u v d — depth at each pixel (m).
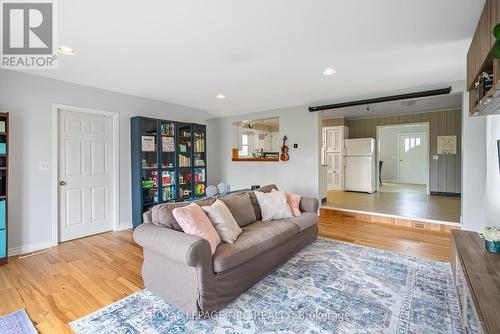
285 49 2.59
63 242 3.54
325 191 5.75
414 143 10.35
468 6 1.85
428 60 2.88
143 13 1.93
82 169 3.76
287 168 5.39
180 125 4.99
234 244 2.20
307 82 3.69
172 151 4.70
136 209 4.21
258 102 4.96
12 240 3.06
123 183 4.21
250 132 9.65
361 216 4.71
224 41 2.41
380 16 2.00
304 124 5.16
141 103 4.49
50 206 3.37
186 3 1.81
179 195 4.82
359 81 3.63
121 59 2.81
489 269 1.61
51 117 3.39
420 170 10.23
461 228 3.66
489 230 1.95
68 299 2.11
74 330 1.73
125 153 4.24
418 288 2.24
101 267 2.72
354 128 8.20
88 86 3.77
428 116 7.07
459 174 6.69
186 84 3.76
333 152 7.98
